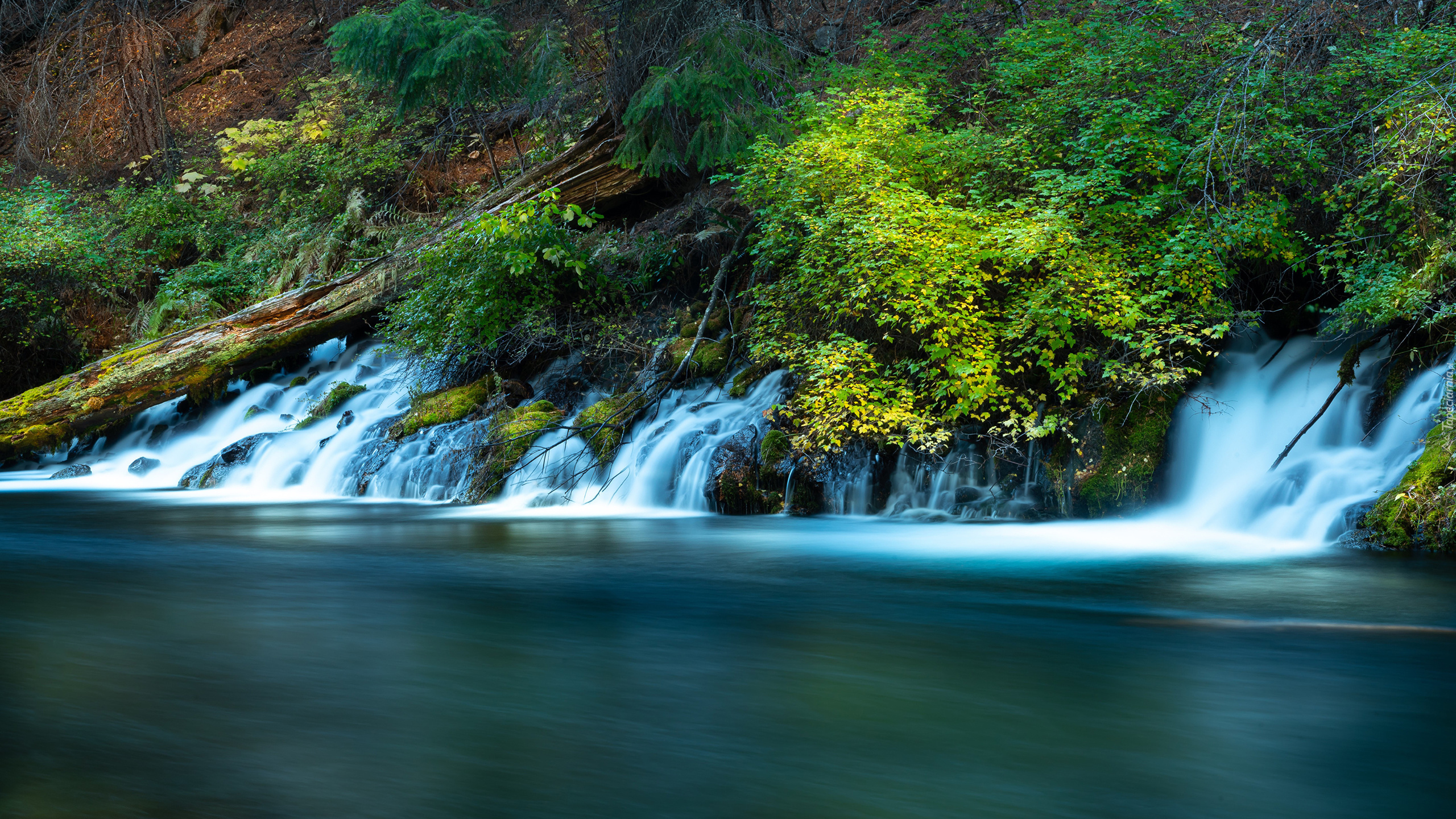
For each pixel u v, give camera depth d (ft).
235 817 10.28
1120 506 31.68
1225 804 10.68
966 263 32.09
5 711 13.41
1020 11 47.70
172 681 14.70
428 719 13.17
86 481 47.98
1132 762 11.84
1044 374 34.19
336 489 42.68
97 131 87.04
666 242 48.65
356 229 65.10
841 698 14.14
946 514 33.06
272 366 56.59
